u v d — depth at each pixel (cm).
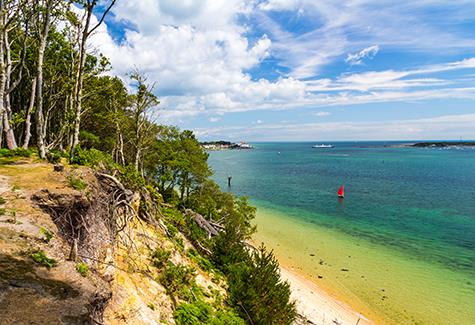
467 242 4166
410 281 2988
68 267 780
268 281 1794
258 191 8388
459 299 2659
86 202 1159
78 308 637
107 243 1315
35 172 1274
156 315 1261
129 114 3719
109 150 3738
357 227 4875
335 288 2841
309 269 3244
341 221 5238
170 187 4225
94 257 1122
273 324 1677
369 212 5928
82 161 1609
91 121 3450
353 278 3044
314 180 10681
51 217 1010
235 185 9519
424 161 18475
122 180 1866
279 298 1745
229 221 3106
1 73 1573
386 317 2400
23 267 701
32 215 933
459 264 3406
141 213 2056
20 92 2750
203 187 4088
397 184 9694
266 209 6150
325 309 2422
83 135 2952
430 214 5794
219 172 13312
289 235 4397
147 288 1420
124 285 1240
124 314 1073
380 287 2869
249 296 1780
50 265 748
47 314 589
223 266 2512
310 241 4144
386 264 3397
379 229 4772
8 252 734
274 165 16800
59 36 2408
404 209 6219
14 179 1165
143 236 1805
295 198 7369
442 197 7531
